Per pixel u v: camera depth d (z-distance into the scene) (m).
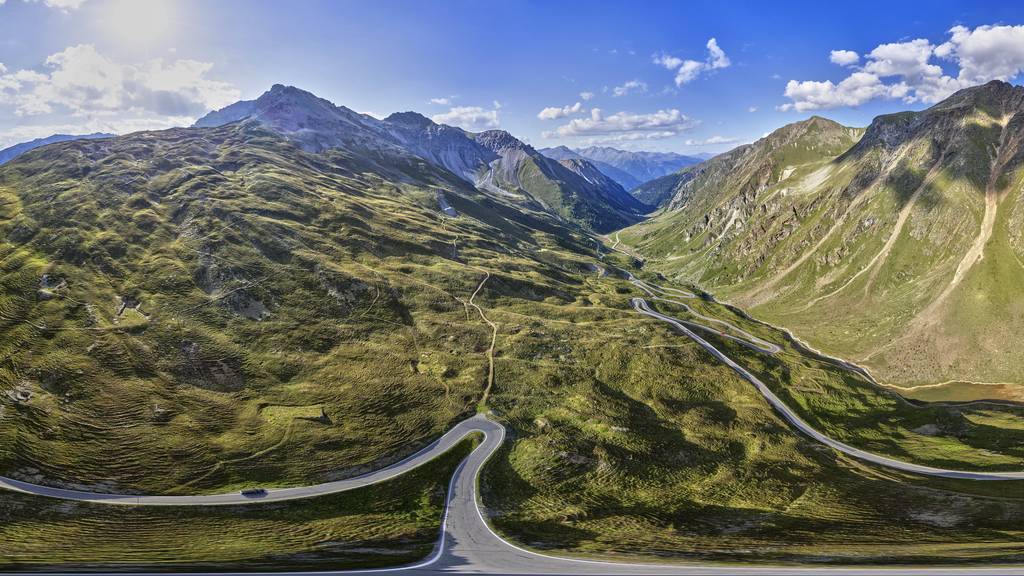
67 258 176.12
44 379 124.50
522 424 136.62
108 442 110.50
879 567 72.44
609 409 149.38
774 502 112.06
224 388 137.12
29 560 70.25
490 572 72.12
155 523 88.44
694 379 175.25
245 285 183.75
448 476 112.75
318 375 149.25
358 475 111.00
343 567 71.06
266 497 100.25
